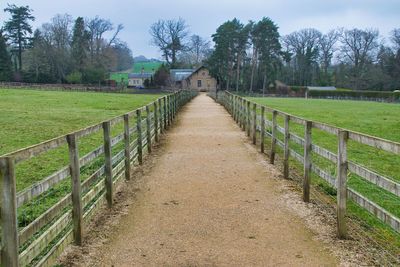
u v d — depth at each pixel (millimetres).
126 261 5457
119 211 7410
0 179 3998
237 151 13383
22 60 94688
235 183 9344
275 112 11273
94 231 6434
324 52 103500
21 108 26312
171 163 11508
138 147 11344
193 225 6734
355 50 94938
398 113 32000
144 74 116125
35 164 10414
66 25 91750
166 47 108500
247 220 6973
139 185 9180
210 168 10867
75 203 5848
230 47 87688
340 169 6160
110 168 7664
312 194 8484
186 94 41406
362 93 81250
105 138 7590
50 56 88375
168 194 8461
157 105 15852
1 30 90375
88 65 91312
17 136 15039
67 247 5770
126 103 34625
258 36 85125
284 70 104000
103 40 95625
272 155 11438
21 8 93438
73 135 5793
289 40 103812
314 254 5680
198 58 125125
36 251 4613
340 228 6203
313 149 7805
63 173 5457
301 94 86188
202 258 5559
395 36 103938
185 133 17766
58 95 45469
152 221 6906
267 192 8625
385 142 5125
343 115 28641
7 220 4039
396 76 88875
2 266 4055
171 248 5863
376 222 6863
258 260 5504
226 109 31688
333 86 100562
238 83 88562
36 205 7172
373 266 5316
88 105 30953
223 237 6254
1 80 82688
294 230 6535
